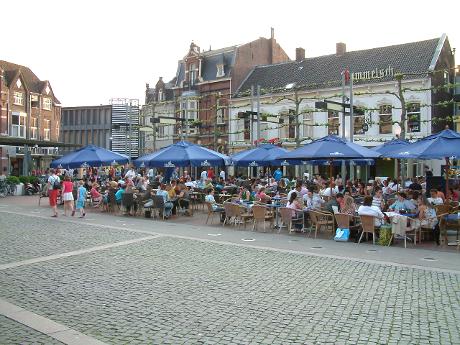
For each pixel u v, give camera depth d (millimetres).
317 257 11656
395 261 11203
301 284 8992
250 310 7387
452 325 6711
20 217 19609
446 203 14586
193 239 14305
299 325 6707
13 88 51594
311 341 6109
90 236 14672
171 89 52219
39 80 57156
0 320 6859
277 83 41281
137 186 24078
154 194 20500
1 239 13914
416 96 32625
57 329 6484
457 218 13406
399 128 32906
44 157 54875
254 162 22344
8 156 47719
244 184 24734
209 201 18719
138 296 8156
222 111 45219
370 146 34500
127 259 11258
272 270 10180
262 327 6621
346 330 6508
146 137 51438
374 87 34344
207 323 6789
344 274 9820
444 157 13727
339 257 11648
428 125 32094
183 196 20797
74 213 21203
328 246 13336
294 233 15797
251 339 6176
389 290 8570
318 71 39375
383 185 22938
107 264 10695
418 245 13531
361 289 8633
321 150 15867
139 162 21766
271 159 21891
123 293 8344
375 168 35156
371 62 36594
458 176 26719
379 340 6145
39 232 15406
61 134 65062
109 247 12812
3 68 53406
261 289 8633
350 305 7652
